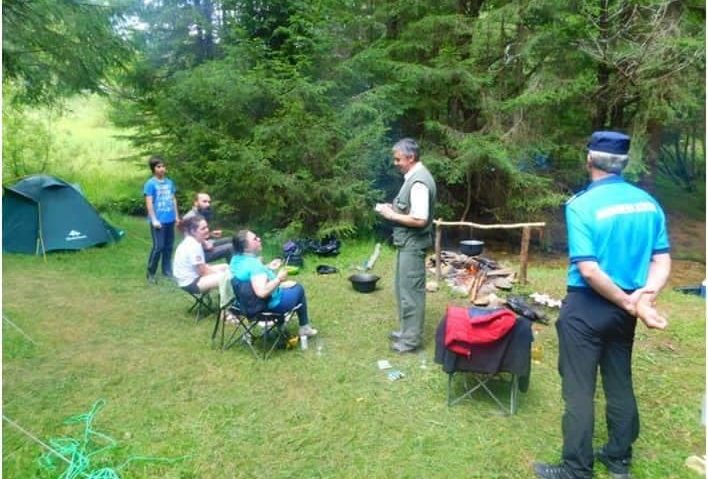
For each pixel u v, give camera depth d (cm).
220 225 805
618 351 237
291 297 386
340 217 762
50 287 541
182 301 509
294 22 770
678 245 899
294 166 758
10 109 980
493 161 746
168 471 254
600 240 219
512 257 792
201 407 313
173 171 842
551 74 739
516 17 727
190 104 796
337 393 332
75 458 262
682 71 663
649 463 260
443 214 846
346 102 773
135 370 360
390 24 848
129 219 944
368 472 255
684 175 1253
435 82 772
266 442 279
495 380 348
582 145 787
